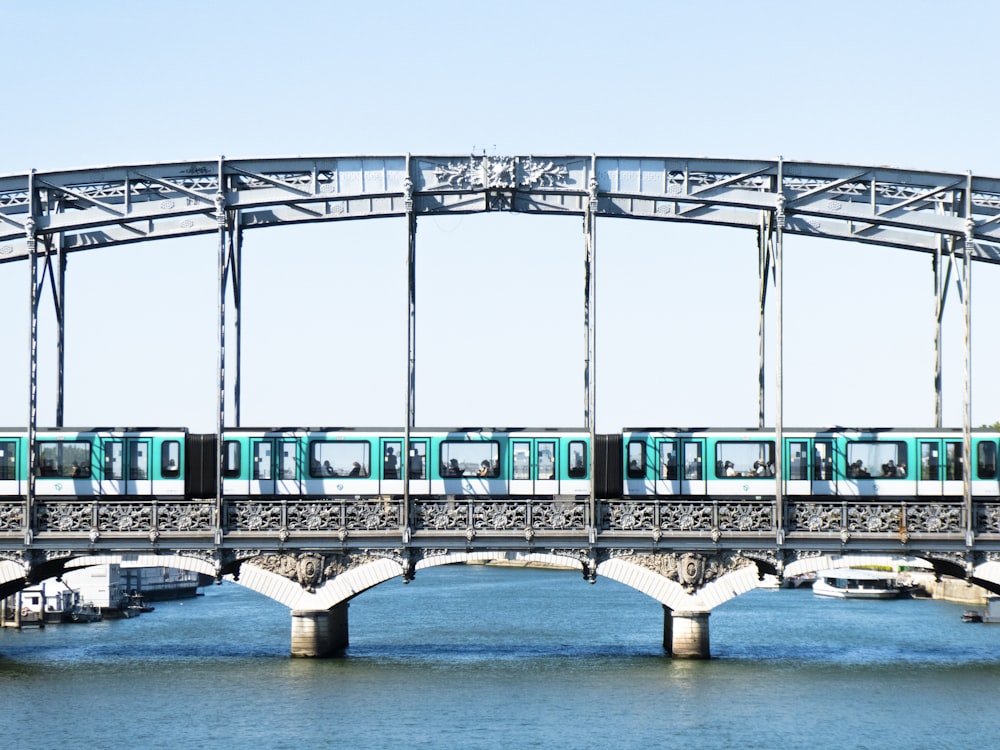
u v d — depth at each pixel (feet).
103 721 184.96
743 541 214.07
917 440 222.48
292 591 219.20
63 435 223.10
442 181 220.23
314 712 189.26
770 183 221.05
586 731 179.11
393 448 223.30
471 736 176.96
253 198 220.23
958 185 219.82
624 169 219.82
